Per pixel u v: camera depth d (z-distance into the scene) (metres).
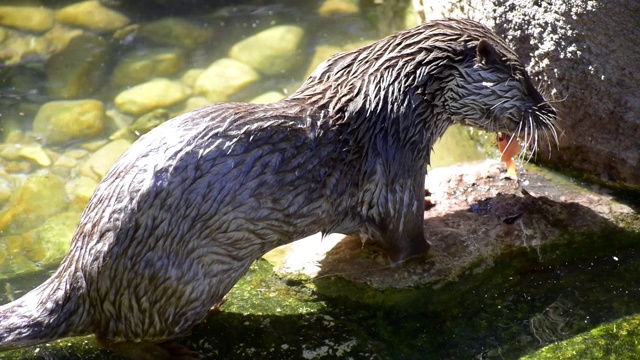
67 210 10.20
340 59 8.75
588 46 9.29
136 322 7.75
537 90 9.34
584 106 9.66
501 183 10.02
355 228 8.89
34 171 10.71
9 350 7.99
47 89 11.91
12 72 12.16
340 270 9.05
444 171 10.29
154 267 7.41
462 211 9.64
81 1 13.55
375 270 9.02
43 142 11.12
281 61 12.51
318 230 8.52
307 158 8.01
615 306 8.50
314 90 8.49
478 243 9.22
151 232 7.33
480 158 10.90
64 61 12.42
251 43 12.84
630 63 9.14
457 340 8.27
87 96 11.84
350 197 8.49
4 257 9.47
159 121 11.43
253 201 7.67
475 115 8.93
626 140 9.56
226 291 8.05
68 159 10.89
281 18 13.38
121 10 13.44
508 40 10.00
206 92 11.93
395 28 13.12
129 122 11.43
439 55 8.55
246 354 8.16
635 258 9.01
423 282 8.87
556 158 10.19
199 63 12.47
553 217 9.48
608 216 9.47
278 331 8.38
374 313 8.59
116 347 8.02
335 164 8.23
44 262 9.40
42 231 9.88
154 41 12.85
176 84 12.07
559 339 8.18
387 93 8.47
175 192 7.34
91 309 7.73
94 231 7.48
